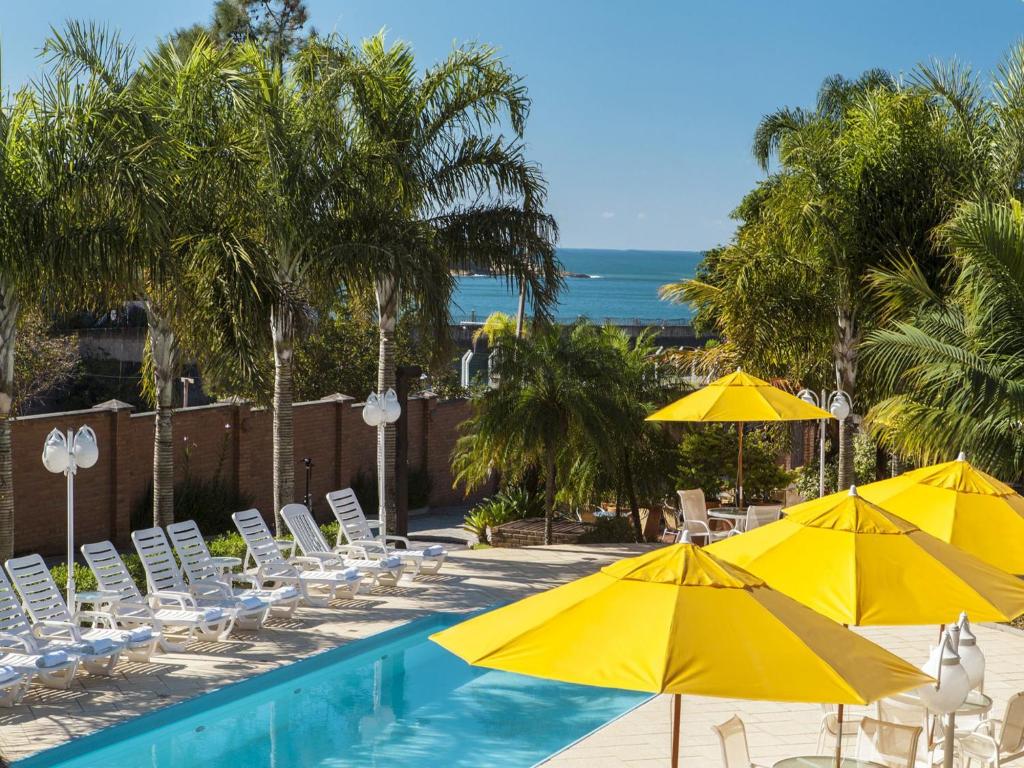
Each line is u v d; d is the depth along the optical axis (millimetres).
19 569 12125
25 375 26938
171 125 16391
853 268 20125
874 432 16141
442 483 31266
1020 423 13797
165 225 14734
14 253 13773
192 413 23609
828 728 8766
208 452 24094
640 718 10805
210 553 15906
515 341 20391
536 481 24328
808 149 20141
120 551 21516
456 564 18375
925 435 14070
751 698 5355
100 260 14188
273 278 16766
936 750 8781
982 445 13695
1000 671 12008
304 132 17672
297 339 18484
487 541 22875
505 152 20016
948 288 19203
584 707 11742
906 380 17188
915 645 12969
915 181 19766
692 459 23062
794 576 7828
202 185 16578
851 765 7723
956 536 9672
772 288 20469
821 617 6250
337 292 18922
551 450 20297
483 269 20297
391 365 20188
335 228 18000
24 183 14023
